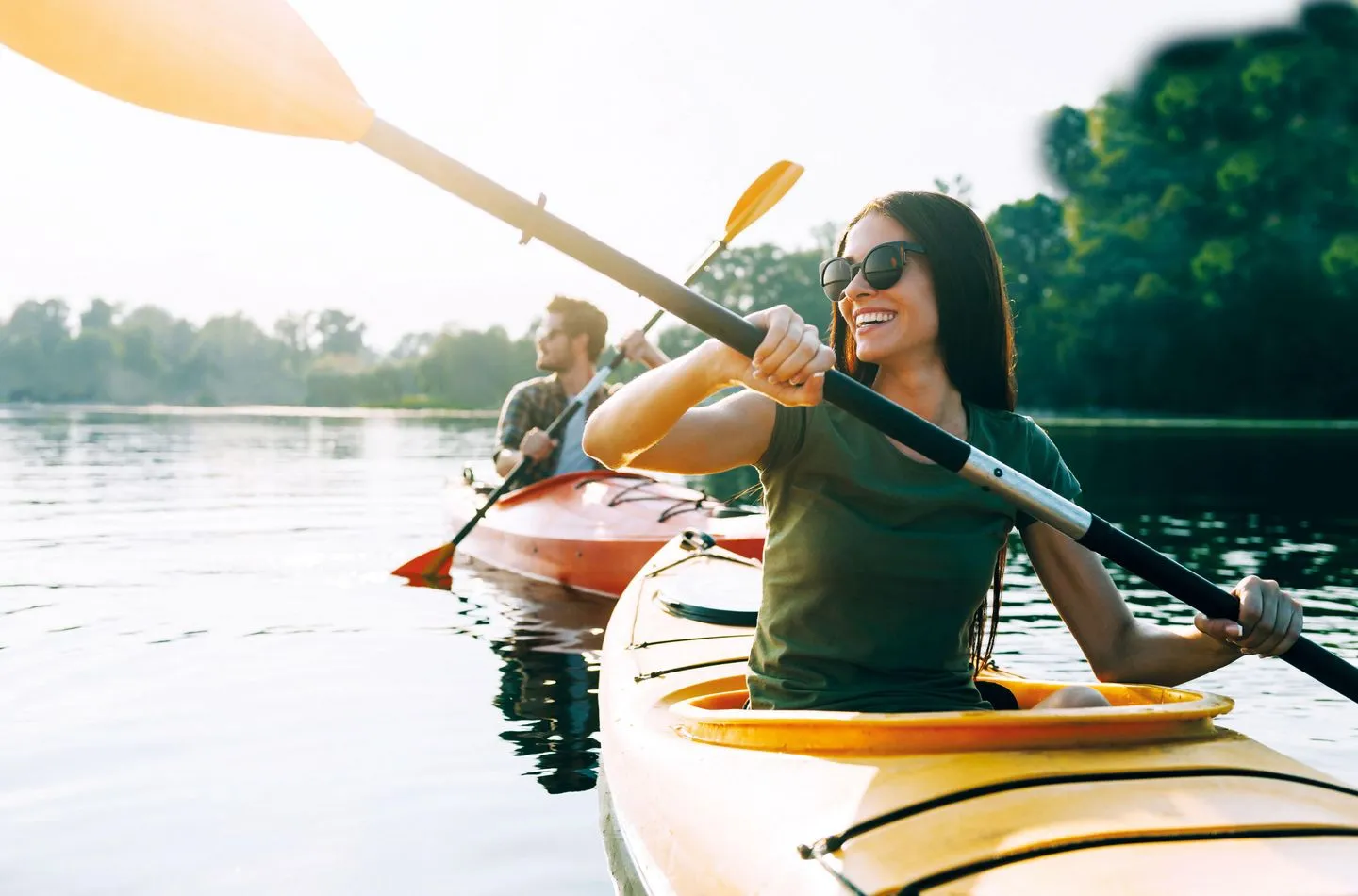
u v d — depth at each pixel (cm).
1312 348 3934
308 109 163
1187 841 137
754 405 188
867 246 202
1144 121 4178
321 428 2922
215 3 164
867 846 143
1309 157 3869
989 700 212
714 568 370
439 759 295
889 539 184
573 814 258
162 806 262
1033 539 215
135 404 9488
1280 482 1237
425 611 493
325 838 244
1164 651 209
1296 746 312
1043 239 5122
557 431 675
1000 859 134
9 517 808
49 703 344
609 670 281
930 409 207
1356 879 128
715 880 162
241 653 409
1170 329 4094
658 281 164
